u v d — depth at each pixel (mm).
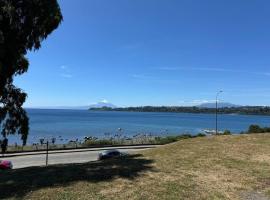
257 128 46125
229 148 18234
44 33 17250
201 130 124312
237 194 10883
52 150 47719
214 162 15016
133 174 12453
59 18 17328
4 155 42156
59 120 195375
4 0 16078
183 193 10430
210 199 10102
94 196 9898
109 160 16812
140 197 9867
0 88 17406
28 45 17000
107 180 11578
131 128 136500
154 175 12375
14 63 16750
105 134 100250
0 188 11188
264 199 10516
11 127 18797
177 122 193750
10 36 16375
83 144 54750
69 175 12555
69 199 9680
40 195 10109
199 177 12484
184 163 14727
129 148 51594
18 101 18766
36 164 36344
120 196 9922
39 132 109312
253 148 18281
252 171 13742
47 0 16734
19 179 12453
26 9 16469
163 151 17938
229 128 139125
